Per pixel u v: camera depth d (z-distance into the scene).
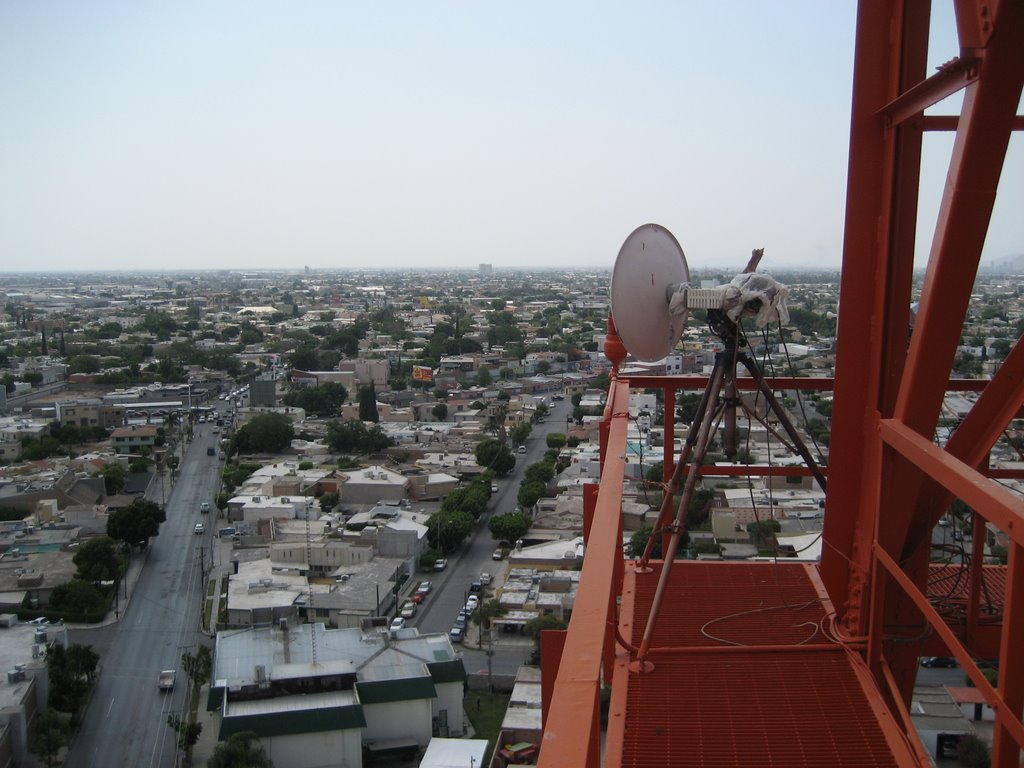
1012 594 2.91
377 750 22.80
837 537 5.09
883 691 4.69
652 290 5.89
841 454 4.97
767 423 5.57
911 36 4.54
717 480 39.44
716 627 5.48
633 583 6.23
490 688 26.47
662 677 4.89
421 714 23.42
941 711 17.64
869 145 4.70
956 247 3.97
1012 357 4.34
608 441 5.41
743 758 4.15
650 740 4.32
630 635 5.43
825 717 4.43
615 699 4.69
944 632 3.63
